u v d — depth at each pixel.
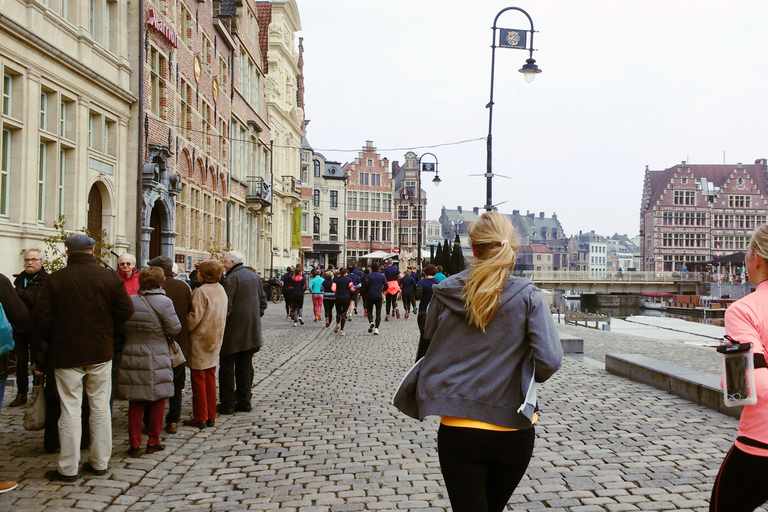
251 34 35.44
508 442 2.75
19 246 12.16
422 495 4.86
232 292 7.88
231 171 31.27
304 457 5.93
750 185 97.81
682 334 20.47
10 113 12.16
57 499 4.79
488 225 2.90
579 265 170.50
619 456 5.79
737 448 2.69
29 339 7.97
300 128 52.84
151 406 6.16
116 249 16.72
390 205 83.94
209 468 5.64
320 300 22.09
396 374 10.84
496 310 2.79
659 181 103.50
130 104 17.50
